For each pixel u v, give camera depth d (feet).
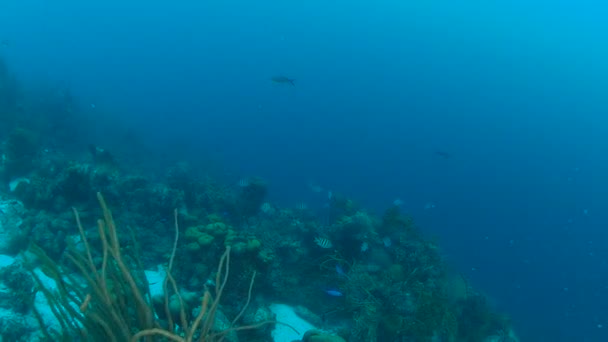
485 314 37.14
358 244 36.04
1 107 55.42
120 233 28.68
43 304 21.66
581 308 64.44
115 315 10.12
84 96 136.56
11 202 30.91
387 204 98.43
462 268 70.44
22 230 27.22
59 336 12.44
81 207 30.58
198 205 39.78
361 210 45.19
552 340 52.47
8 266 23.12
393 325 28.63
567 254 87.71
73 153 55.88
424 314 28.58
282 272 32.42
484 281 67.62
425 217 95.61
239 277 25.54
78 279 24.07
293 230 39.60
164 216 34.12
